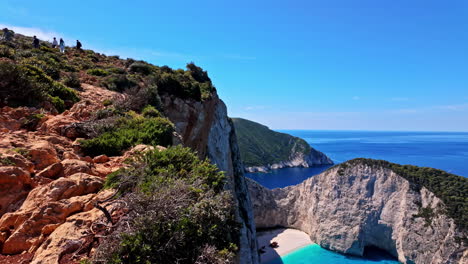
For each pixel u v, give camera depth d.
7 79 14.17
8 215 6.29
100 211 6.61
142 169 8.41
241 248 17.12
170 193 6.52
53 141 11.31
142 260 5.15
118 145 12.46
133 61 38.59
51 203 6.53
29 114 13.43
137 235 5.36
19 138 10.27
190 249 5.90
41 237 5.92
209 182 9.11
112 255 5.04
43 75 17.94
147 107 20.59
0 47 22.34
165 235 5.70
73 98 18.58
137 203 6.11
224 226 7.15
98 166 9.97
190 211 6.27
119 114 16.81
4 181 7.05
